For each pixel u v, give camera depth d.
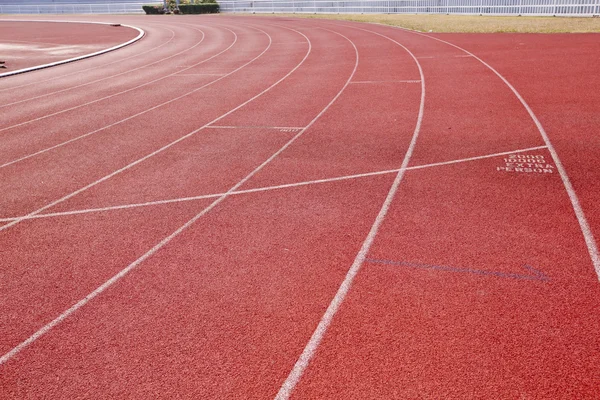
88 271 4.93
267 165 7.52
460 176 6.61
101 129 10.06
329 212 5.85
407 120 9.34
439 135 8.34
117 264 5.02
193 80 14.94
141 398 3.36
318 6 40.06
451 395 3.21
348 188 6.48
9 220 6.16
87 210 6.32
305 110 10.60
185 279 4.70
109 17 47.00
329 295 4.33
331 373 3.47
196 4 47.69
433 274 4.50
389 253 4.89
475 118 9.14
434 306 4.08
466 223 5.36
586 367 3.37
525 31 20.34
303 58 17.73
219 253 5.11
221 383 3.45
